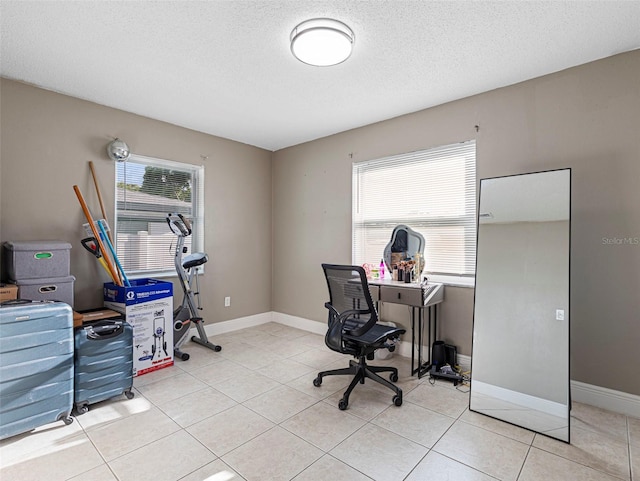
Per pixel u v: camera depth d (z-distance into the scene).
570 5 1.86
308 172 4.42
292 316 4.59
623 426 2.19
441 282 3.25
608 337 2.41
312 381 2.88
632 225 2.33
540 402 2.19
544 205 2.38
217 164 4.21
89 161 3.17
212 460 1.86
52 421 2.17
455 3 1.85
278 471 1.78
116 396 2.55
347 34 2.08
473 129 3.03
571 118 2.55
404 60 2.45
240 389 2.73
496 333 2.45
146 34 2.14
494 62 2.48
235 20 2.00
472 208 3.09
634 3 1.84
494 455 1.91
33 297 2.51
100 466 1.81
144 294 3.03
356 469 1.79
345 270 2.58
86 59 2.44
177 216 3.61
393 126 3.59
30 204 2.85
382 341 2.60
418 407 2.45
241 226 4.46
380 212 3.74
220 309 4.26
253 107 3.32
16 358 2.04
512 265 2.46
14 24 2.03
